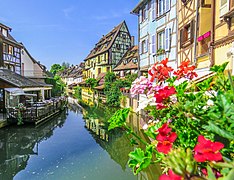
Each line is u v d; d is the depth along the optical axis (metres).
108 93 25.00
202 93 2.21
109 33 39.44
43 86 23.48
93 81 35.22
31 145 10.71
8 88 16.58
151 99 2.48
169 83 2.77
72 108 26.98
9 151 9.78
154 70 2.82
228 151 1.29
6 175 7.31
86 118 18.88
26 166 8.04
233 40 6.31
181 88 2.22
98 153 9.40
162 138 1.37
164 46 13.06
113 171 7.45
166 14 12.73
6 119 13.79
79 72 64.44
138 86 2.73
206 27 8.68
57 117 19.47
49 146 10.55
